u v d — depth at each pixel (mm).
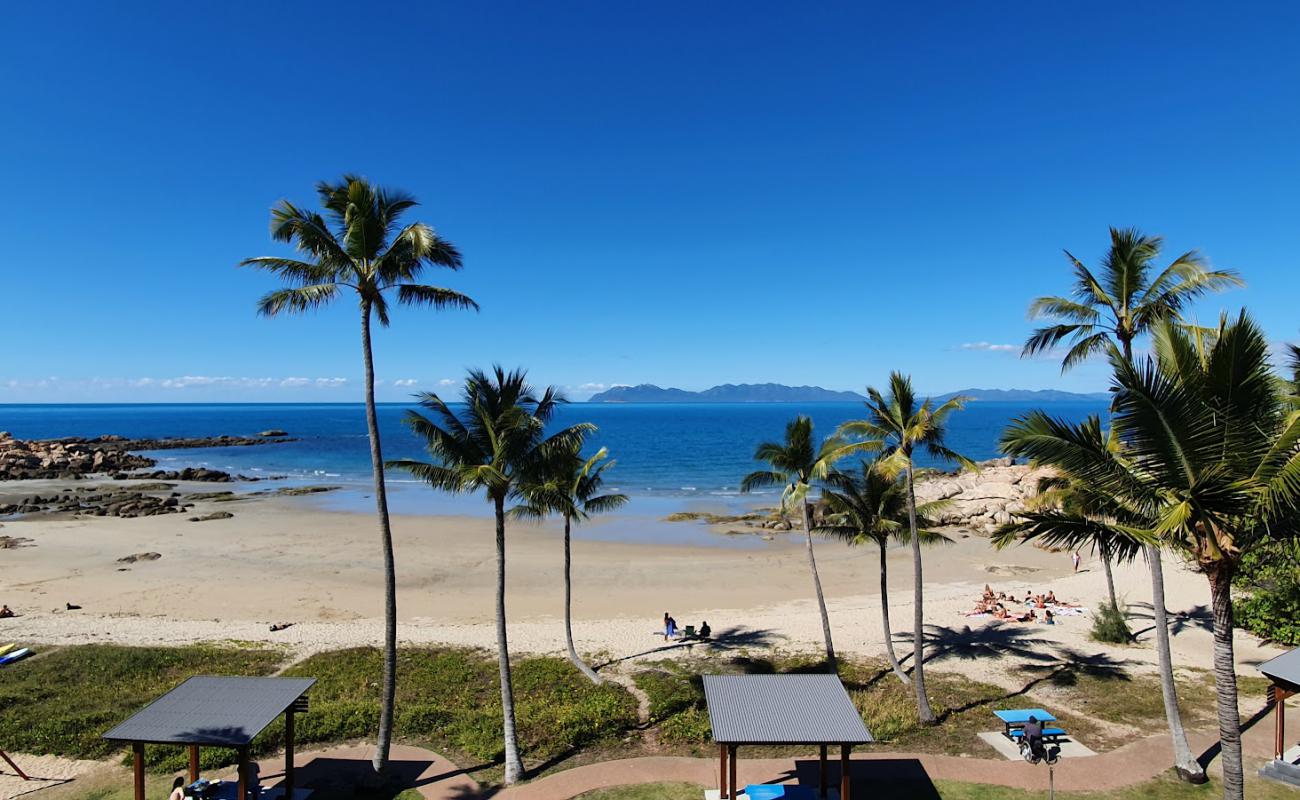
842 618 37531
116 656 29984
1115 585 43156
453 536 61062
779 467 28828
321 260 18953
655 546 58062
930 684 27438
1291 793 18453
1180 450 13141
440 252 19625
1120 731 22641
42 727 22250
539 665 29672
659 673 28953
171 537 59062
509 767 19672
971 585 45500
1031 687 26938
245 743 16391
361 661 30172
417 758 20969
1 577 45688
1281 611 30141
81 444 145000
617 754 21344
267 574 47156
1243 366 12773
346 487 93125
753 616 38406
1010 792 18781
